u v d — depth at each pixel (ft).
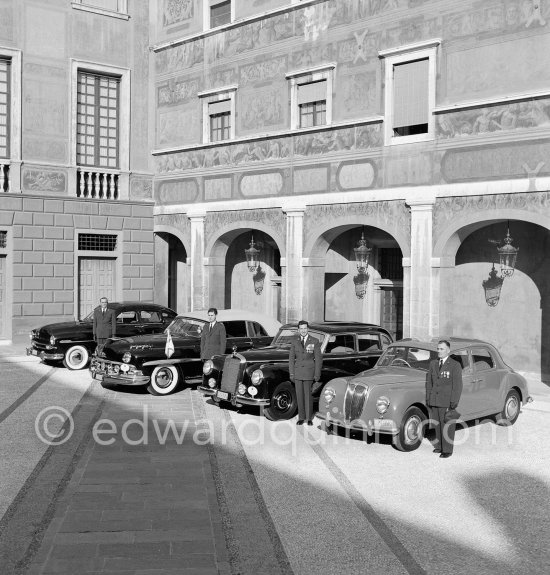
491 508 27.53
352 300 70.44
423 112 57.82
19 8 74.02
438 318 56.90
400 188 58.85
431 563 22.39
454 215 55.47
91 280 79.92
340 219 63.41
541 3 50.67
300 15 66.85
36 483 29.17
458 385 34.40
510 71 52.44
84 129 79.41
